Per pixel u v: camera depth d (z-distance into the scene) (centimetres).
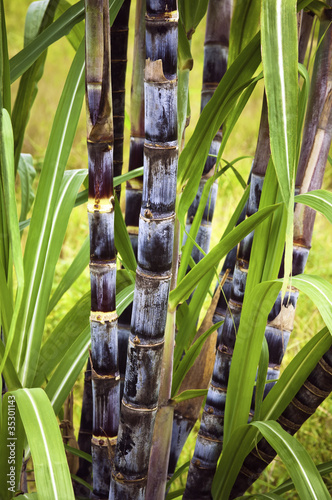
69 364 99
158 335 87
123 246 96
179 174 89
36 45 86
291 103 71
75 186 96
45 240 94
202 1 88
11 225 78
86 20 78
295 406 97
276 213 93
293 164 71
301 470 86
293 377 95
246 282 95
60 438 82
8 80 88
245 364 93
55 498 79
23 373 96
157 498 98
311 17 99
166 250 84
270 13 71
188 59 86
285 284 70
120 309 99
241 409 96
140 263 85
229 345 98
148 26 77
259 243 94
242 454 98
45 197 93
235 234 85
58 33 87
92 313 90
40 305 95
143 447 91
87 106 81
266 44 71
